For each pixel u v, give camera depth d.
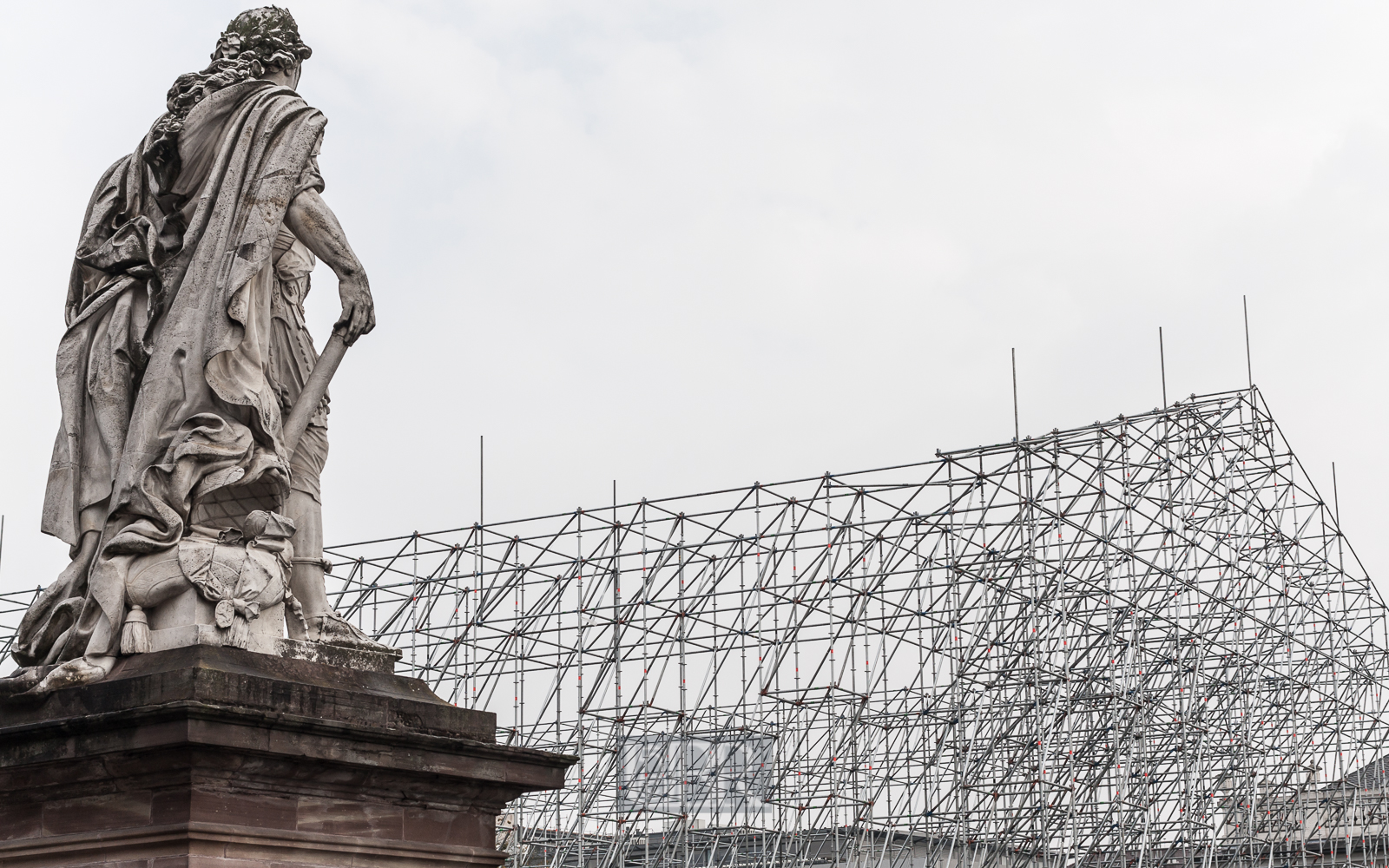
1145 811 41.91
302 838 9.36
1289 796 47.38
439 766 10.06
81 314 10.84
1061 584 41.38
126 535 9.95
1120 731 42.41
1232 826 45.44
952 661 42.62
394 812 9.95
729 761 45.75
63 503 10.53
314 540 10.85
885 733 44.41
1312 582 48.56
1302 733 47.78
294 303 11.18
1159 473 43.81
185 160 10.79
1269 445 45.44
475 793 10.37
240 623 9.85
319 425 11.04
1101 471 41.97
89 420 10.65
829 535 45.47
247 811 9.20
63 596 10.33
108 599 9.82
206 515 10.26
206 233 10.56
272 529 10.17
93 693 9.38
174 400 10.34
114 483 10.34
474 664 48.53
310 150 10.78
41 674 9.84
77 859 9.16
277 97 10.88
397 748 9.83
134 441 10.23
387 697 10.05
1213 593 44.03
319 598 10.76
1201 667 43.34
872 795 43.72
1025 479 41.84
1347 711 48.56
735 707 45.62
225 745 8.94
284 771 9.30
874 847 45.81
